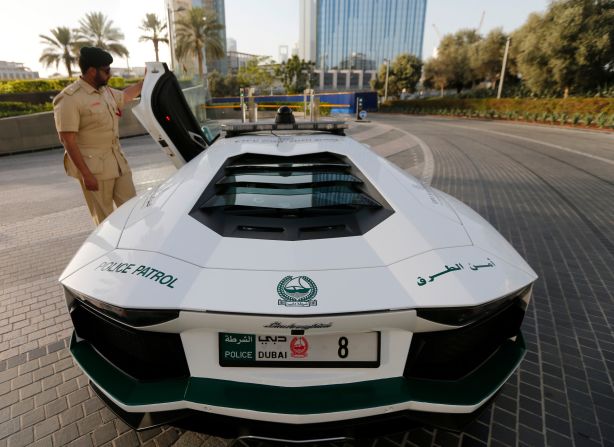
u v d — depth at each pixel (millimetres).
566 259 3312
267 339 1157
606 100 17562
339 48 173125
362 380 1169
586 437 1569
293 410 1099
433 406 1136
